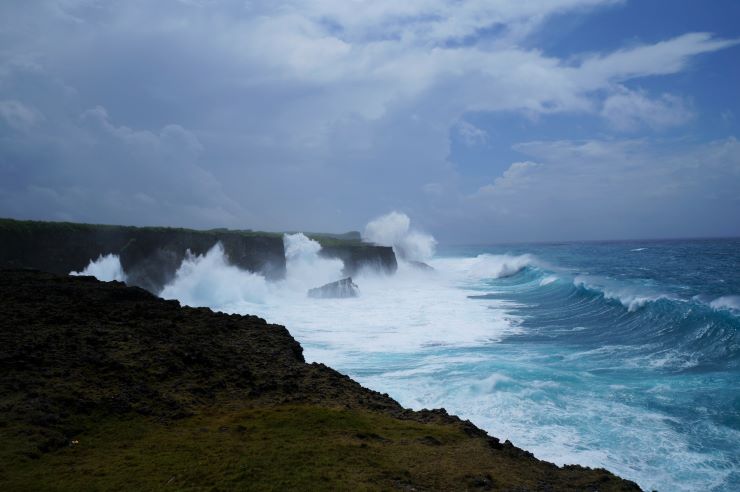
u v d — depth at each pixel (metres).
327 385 14.47
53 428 10.04
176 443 9.77
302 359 18.62
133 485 8.03
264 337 18.78
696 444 12.89
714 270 61.81
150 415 11.25
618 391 16.83
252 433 10.43
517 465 9.95
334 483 8.34
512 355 22.48
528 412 15.02
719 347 22.59
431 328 29.94
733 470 11.60
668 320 28.00
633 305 32.19
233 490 7.96
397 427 11.50
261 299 44.88
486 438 11.26
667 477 11.36
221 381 13.83
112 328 17.41
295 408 12.08
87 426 10.37
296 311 38.16
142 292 23.03
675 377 18.55
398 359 21.97
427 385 17.70
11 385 11.76
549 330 28.67
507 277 65.38
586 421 14.36
